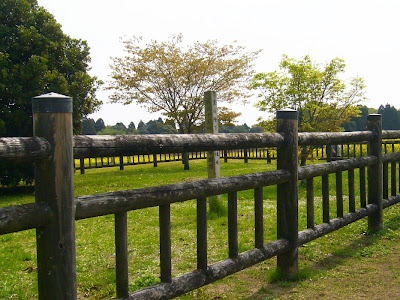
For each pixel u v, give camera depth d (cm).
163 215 263
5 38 1280
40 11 1380
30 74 1234
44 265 195
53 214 193
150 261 445
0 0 1315
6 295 352
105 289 360
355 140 501
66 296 196
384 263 414
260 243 341
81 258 467
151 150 252
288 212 369
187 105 1941
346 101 1129
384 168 594
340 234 533
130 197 236
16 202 1056
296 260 377
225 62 1908
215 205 705
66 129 196
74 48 1440
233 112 1980
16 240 595
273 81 1109
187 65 1900
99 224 685
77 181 1430
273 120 1137
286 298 329
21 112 1230
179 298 329
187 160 1859
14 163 179
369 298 326
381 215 541
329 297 329
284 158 370
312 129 1105
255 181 330
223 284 367
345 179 1100
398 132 617
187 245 513
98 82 1517
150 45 1880
